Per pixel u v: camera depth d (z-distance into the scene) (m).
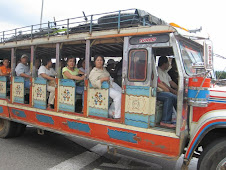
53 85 4.49
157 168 4.11
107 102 3.56
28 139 5.66
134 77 3.26
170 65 4.66
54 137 5.90
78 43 4.13
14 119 5.30
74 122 4.01
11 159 4.25
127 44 3.33
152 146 3.16
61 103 4.25
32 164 4.04
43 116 4.59
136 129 3.25
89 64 3.82
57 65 4.29
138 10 3.34
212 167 2.80
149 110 3.14
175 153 2.97
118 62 5.01
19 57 6.87
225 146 2.73
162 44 3.03
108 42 3.66
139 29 3.19
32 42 4.78
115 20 3.65
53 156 4.50
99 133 3.70
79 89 4.22
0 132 5.65
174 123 3.47
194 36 3.20
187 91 2.99
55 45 4.58
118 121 3.45
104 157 4.54
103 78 3.59
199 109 3.04
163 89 3.51
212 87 3.35
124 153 4.82
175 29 2.93
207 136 3.11
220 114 2.79
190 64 3.32
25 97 5.53
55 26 4.38
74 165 4.06
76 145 5.28
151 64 3.11
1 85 5.75
